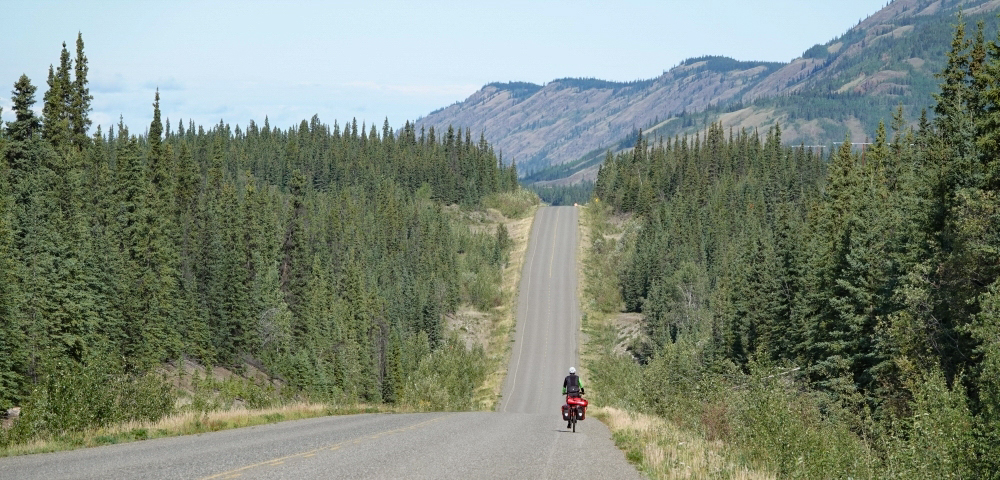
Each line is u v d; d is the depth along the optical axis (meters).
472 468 15.86
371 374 106.75
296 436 21.55
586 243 198.50
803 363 54.84
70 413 22.27
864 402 37.44
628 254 171.25
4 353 48.53
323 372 88.06
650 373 47.25
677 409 36.25
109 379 26.17
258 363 93.88
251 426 25.80
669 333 126.75
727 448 21.73
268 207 140.50
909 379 30.84
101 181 97.81
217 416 27.27
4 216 63.50
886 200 57.44
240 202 139.38
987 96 39.84
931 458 17.88
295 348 99.94
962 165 41.41
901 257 43.12
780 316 65.12
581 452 20.28
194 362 83.88
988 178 39.19
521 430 27.25
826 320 51.84
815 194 161.25
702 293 133.62
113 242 77.81
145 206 89.56
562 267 180.25
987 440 17.91
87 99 116.81
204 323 85.25
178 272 90.06
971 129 46.00
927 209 42.16
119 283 70.88
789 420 20.59
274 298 103.69
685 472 16.50
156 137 120.75
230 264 92.50
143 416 25.98
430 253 173.38
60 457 16.08
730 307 86.19
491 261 181.88
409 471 14.89
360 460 16.22
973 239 35.44
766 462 19.69
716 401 28.75
